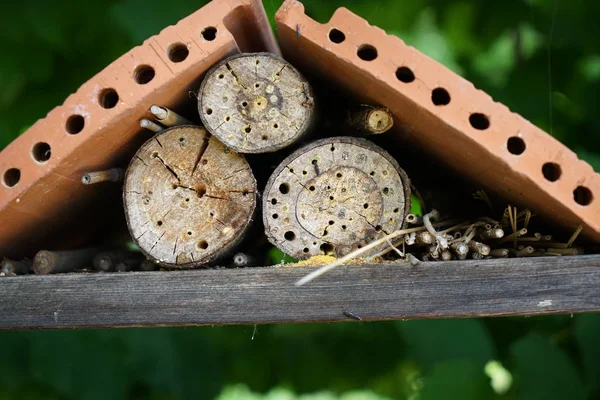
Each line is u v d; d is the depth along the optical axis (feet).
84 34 5.89
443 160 4.76
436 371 5.45
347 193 4.62
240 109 4.56
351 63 4.47
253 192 4.61
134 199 4.63
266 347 6.19
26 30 5.82
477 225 4.74
